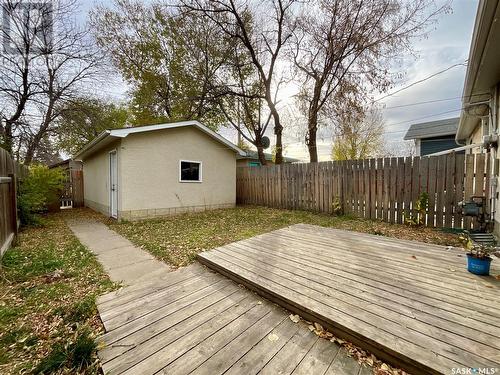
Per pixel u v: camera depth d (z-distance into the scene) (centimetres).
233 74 1261
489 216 432
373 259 298
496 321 169
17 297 249
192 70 1327
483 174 442
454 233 450
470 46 335
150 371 147
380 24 786
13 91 938
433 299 200
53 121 1073
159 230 546
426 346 147
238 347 167
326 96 927
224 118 1394
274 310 213
